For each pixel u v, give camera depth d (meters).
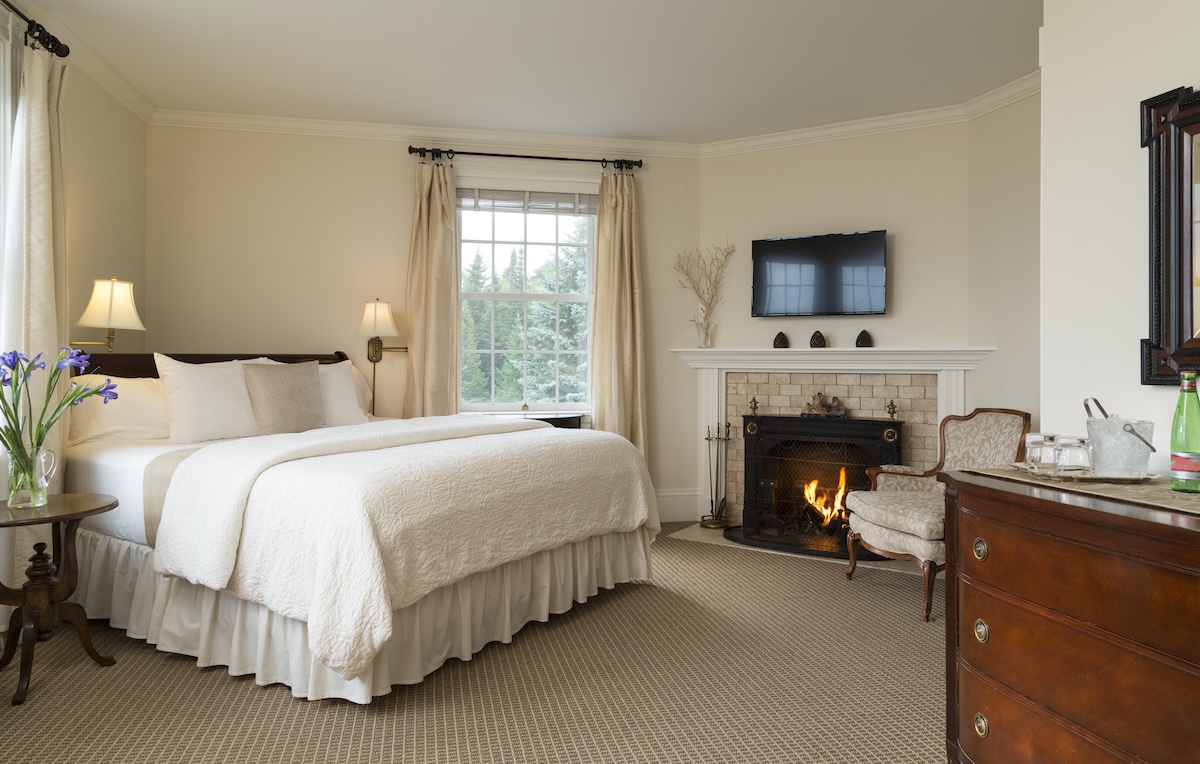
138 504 2.99
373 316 4.92
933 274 4.97
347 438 3.03
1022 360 4.35
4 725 2.31
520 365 5.65
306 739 2.25
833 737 2.30
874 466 4.86
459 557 2.73
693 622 3.38
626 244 5.47
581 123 5.18
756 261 5.42
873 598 3.76
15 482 2.63
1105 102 2.09
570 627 3.31
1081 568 1.53
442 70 4.25
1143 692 1.39
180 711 2.42
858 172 5.19
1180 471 1.70
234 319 5.01
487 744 2.24
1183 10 1.89
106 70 4.19
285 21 3.64
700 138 5.50
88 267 4.13
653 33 3.77
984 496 1.84
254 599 2.56
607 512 3.65
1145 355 1.94
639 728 2.35
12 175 3.23
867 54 4.02
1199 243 1.82
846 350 5.04
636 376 5.47
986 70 4.23
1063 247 2.22
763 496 5.20
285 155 5.09
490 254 5.58
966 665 1.91
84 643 2.73
